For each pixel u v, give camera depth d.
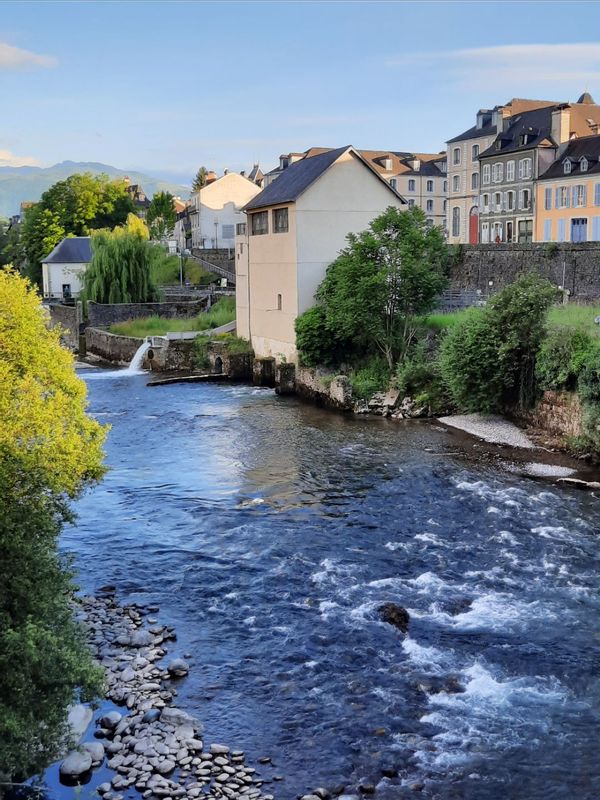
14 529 13.12
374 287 42.97
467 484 29.00
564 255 50.09
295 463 32.75
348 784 13.43
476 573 21.42
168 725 14.98
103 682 13.64
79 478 21.02
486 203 82.00
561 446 33.81
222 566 22.39
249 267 57.62
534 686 16.17
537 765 13.84
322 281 50.44
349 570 21.80
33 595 12.94
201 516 26.53
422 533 24.41
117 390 52.66
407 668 16.81
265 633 18.50
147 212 138.62
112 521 26.25
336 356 48.25
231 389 52.72
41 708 12.31
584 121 79.38
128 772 13.70
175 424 41.09
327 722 15.12
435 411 41.16
